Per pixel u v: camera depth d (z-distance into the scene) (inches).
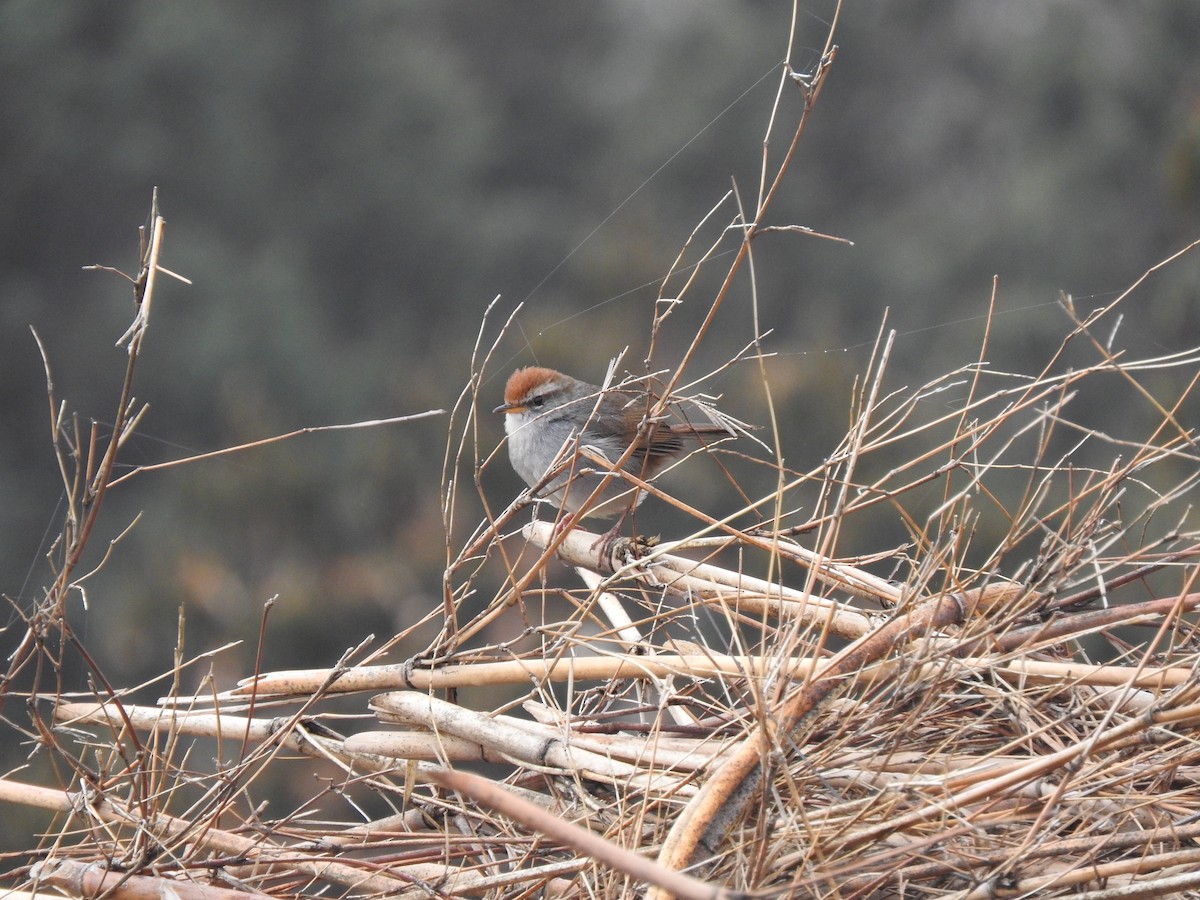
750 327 960.9
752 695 186.9
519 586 209.8
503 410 337.7
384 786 197.0
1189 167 600.4
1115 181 900.6
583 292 826.2
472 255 1123.3
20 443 915.4
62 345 947.3
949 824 172.6
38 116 979.9
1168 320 579.8
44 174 989.2
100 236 1014.4
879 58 1144.2
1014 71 994.1
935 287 987.3
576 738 198.7
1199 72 818.2
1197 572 175.5
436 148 1128.2
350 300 1099.3
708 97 1144.2
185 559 587.2
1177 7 847.7
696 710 222.2
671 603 270.7
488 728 196.2
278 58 1056.8
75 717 214.4
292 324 982.4
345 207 1103.0
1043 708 197.0
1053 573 192.5
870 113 1144.2
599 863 171.6
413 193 1108.5
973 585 230.7
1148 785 184.4
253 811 209.0
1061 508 206.8
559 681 221.5
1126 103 881.5
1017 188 944.9
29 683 506.0
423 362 1002.7
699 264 198.2
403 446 678.5
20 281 978.7
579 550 262.7
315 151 1093.8
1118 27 942.4
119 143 999.6
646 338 785.6
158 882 179.2
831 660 184.1
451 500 214.2
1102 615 192.4
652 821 182.7
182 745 403.9
